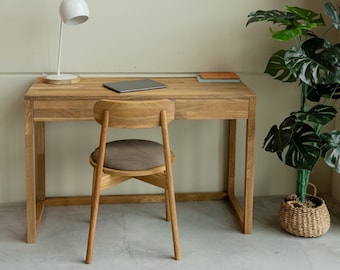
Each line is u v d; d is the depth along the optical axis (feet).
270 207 11.82
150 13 11.25
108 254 9.75
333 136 10.02
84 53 11.28
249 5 11.41
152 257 9.66
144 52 11.41
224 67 11.64
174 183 12.12
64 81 10.46
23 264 9.40
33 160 9.78
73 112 9.66
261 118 11.96
